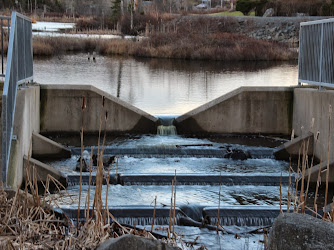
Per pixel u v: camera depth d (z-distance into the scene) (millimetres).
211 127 19547
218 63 46719
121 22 72438
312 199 12805
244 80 33906
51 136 18812
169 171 14859
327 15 68125
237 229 10125
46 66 38844
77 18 92500
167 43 54688
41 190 12914
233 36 57344
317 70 16688
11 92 10984
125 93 27812
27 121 14875
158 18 71500
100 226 6828
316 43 16703
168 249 5742
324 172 13516
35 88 17266
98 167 7281
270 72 38938
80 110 18891
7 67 10656
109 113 19078
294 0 71375
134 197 12477
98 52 53656
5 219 7000
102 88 29219
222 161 16250
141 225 10312
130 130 19406
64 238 6715
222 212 10695
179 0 100188
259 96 19312
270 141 18938
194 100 25953
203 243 9336
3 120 9594
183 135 19656
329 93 15461
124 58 49062
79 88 18766
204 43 53625
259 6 73875
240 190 13242
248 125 19484
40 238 6625
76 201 11891
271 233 5184
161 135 19547
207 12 89562
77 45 54500
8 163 10602
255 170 15281
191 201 12289
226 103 19406
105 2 106812
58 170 13969
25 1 97625
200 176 13664
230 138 19375
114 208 10578
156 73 37562
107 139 18828
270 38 61438
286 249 4980
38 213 7789
